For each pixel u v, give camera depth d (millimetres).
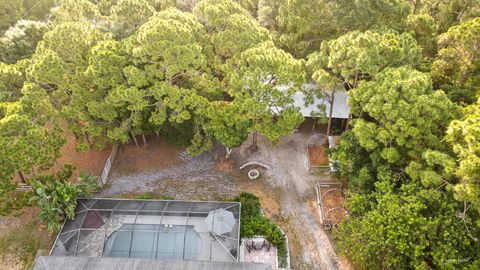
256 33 39188
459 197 24469
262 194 37844
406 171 28781
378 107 29609
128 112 38219
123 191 38250
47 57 32375
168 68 33438
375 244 26891
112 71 33469
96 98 35938
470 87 35375
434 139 28578
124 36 40625
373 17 41750
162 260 27453
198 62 34906
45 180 33406
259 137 44625
